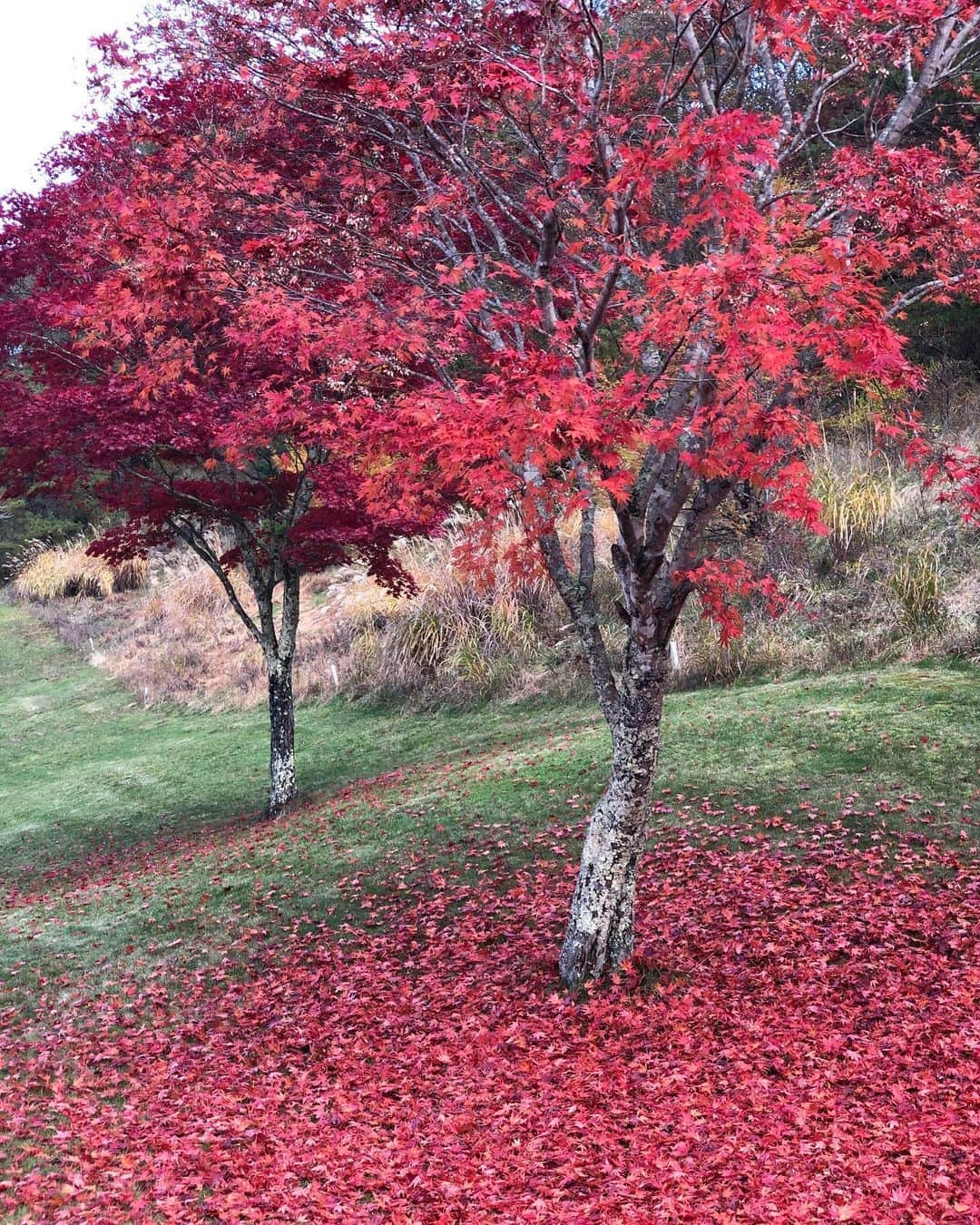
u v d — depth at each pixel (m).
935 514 15.78
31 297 12.70
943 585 14.54
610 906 7.39
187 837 14.82
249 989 8.77
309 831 12.60
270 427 11.35
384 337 6.87
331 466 13.26
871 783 10.17
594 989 7.30
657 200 7.36
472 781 12.96
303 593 26.09
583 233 7.74
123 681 25.36
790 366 5.75
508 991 7.70
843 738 11.38
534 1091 6.24
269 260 7.25
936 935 7.31
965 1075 5.52
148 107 10.09
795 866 8.86
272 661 14.83
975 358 18.92
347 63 6.99
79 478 14.30
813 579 15.96
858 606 15.14
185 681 23.94
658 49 7.48
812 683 13.75
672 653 15.83
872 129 6.86
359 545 13.78
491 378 5.57
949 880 8.14
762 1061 6.11
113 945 10.23
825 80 7.01
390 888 10.26
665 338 5.59
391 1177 5.44
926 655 13.65
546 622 18.48
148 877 12.45
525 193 7.61
